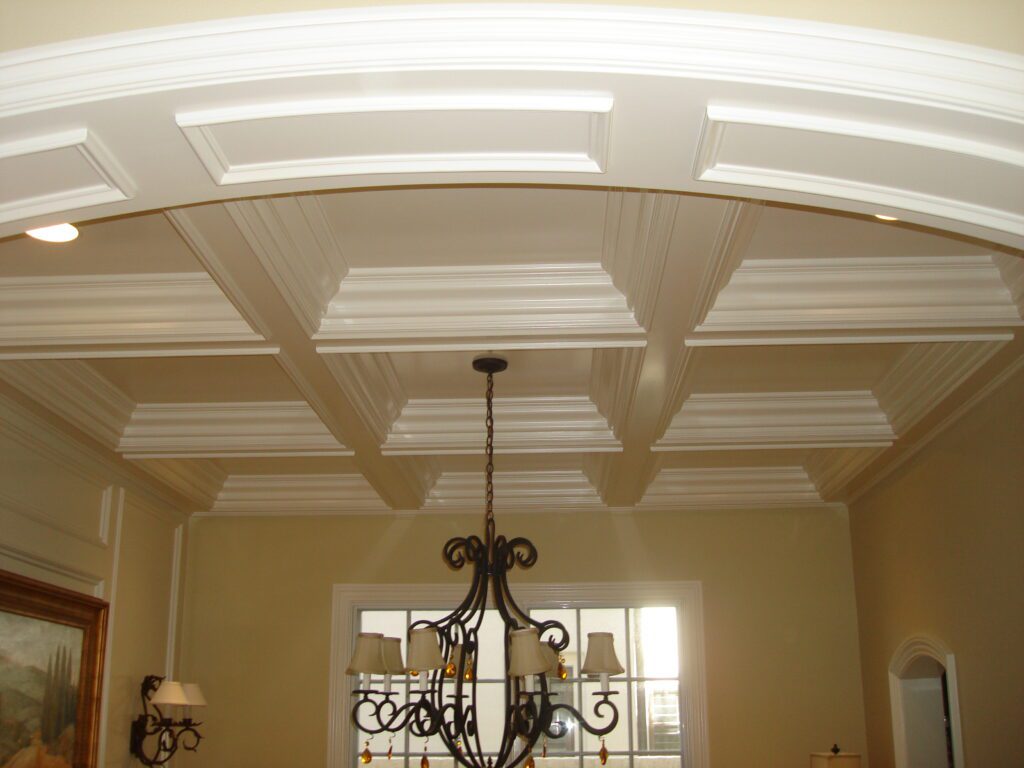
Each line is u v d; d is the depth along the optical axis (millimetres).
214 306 3771
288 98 2025
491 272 3729
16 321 3770
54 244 3506
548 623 4105
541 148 2211
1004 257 3541
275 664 6578
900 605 5664
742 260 3645
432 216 3377
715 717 6359
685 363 4086
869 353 4566
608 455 5605
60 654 4941
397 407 5188
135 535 5938
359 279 3750
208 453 5336
